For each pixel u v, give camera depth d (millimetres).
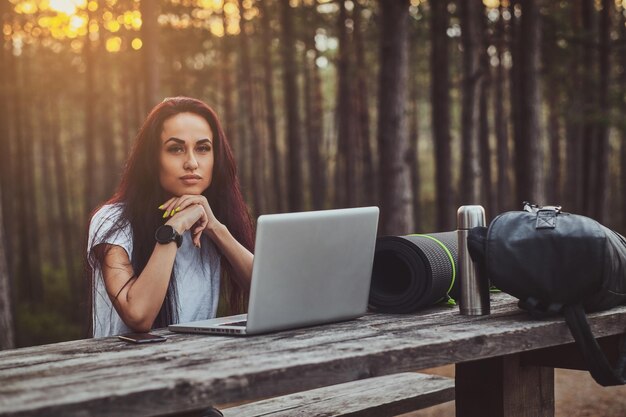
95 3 19719
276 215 2207
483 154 21453
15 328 16000
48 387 1634
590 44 16547
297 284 2295
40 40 23188
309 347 2023
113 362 1896
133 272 2582
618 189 32562
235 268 2773
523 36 11703
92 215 2699
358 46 21094
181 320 2721
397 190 10211
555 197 25984
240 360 1863
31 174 27047
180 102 2787
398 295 2686
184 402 1632
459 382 2801
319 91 26500
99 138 29203
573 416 5414
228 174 2916
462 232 2557
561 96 21281
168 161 2725
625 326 2598
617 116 15867
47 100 27641
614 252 2463
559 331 2408
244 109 27453
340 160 28703
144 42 10938
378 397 3098
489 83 20938
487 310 2578
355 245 2453
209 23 22750
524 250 2424
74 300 21094
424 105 39000
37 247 26047
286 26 21234
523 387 2766
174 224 2539
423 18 17625
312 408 2943
